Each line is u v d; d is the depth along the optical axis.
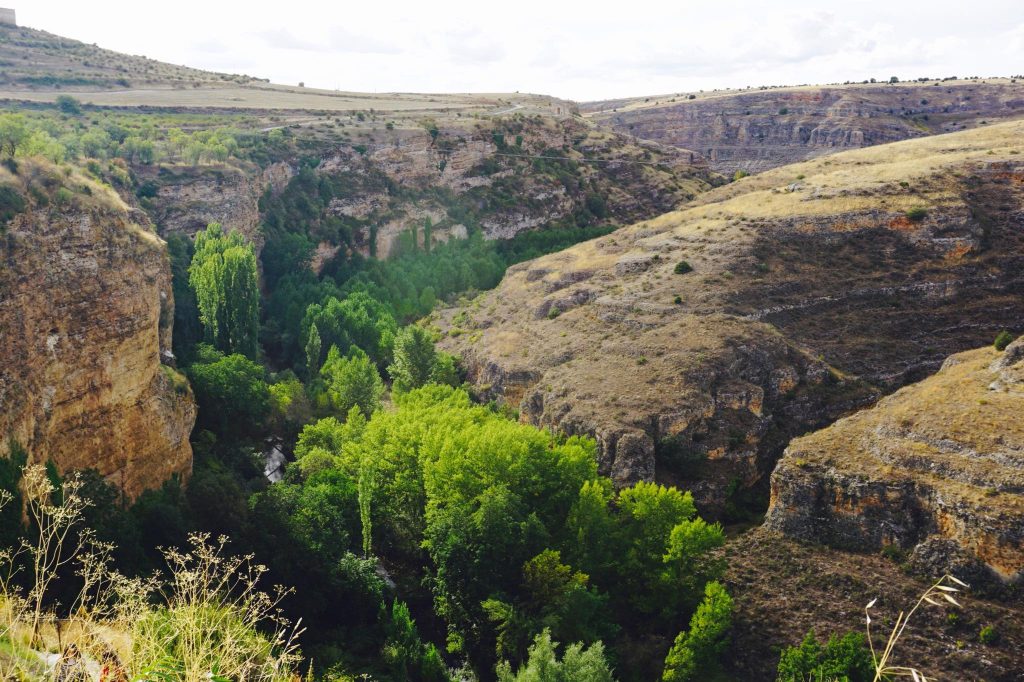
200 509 67.19
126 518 60.75
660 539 69.44
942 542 63.38
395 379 121.62
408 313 159.12
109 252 70.12
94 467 66.62
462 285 176.62
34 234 63.34
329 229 181.50
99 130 165.25
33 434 58.19
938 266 114.38
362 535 79.75
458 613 67.06
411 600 74.19
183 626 28.58
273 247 169.38
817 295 111.94
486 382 116.31
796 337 105.12
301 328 140.00
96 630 31.12
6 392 55.81
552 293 133.38
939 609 59.75
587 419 91.19
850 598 63.19
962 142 153.75
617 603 68.38
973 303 110.06
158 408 75.00
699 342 99.44
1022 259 113.69
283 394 111.31
